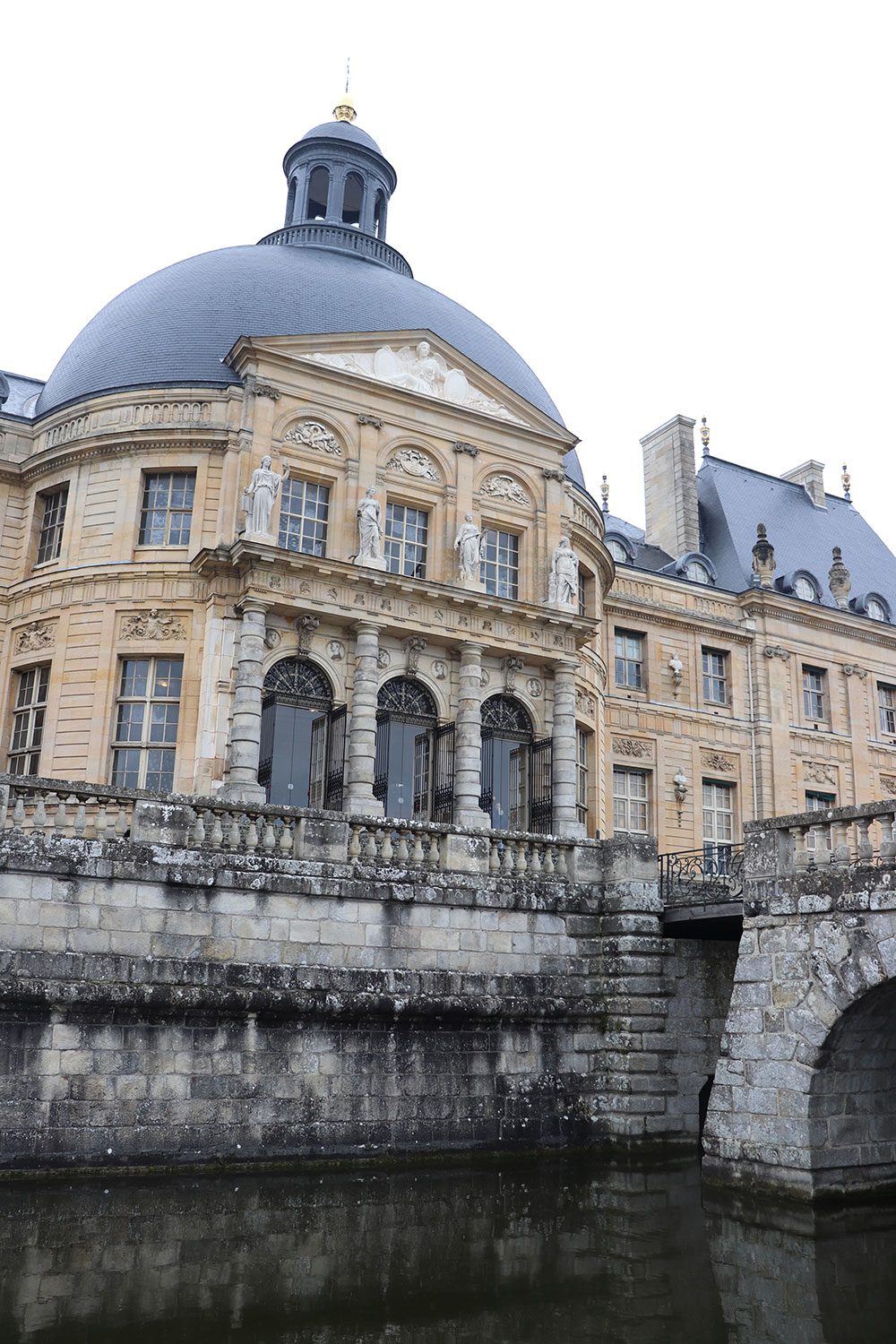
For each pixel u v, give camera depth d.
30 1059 16.05
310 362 27.88
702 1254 13.60
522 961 20.72
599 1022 21.17
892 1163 17.16
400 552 28.66
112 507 27.61
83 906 16.94
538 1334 10.64
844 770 39.28
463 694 27.86
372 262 34.94
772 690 38.31
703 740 37.03
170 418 27.83
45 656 27.27
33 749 27.19
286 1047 17.88
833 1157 16.53
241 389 27.80
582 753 32.28
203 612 26.64
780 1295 12.09
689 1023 21.48
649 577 37.22
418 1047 19.11
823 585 42.38
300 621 26.33
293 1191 15.98
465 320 33.75
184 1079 17.02
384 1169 17.94
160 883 17.52
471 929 20.23
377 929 19.25
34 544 28.80
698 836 36.09
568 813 28.36
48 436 29.20
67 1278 11.71
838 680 40.06
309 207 37.59
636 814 35.53
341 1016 18.34
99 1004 16.50
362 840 19.77
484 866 20.80
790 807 37.56
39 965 16.36
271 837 18.86
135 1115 16.56
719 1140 17.62
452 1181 17.31
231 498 26.95
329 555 27.41
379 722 27.45
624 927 21.30
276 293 30.61
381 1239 13.73
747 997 17.78
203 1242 13.25
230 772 24.89
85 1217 14.05
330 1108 18.02
